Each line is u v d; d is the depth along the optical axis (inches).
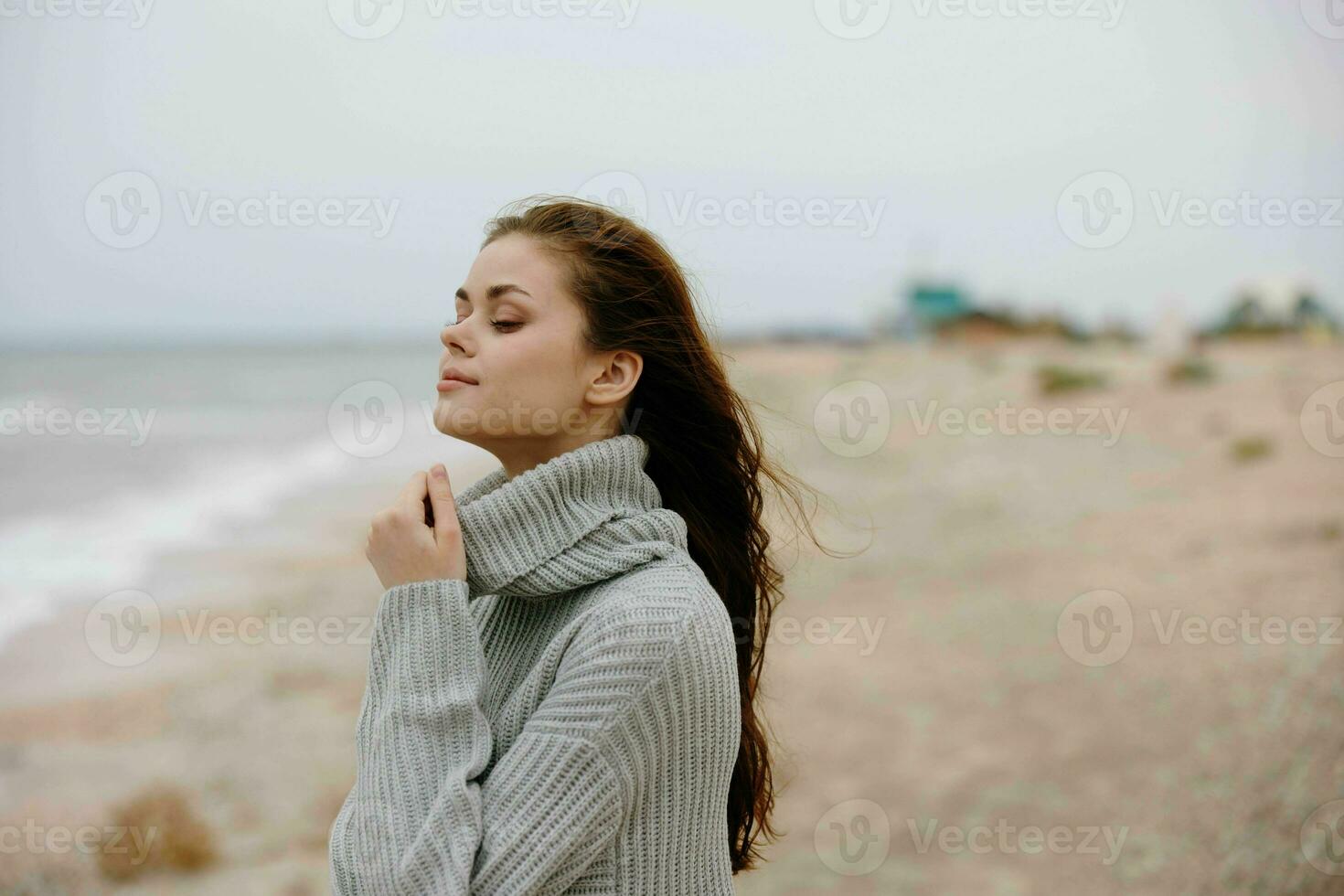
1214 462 449.1
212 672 274.2
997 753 200.7
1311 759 167.8
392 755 39.6
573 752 38.6
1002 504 418.9
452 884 36.8
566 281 46.2
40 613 332.8
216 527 464.4
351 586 350.9
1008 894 144.4
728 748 42.6
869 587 330.3
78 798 191.8
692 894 41.6
